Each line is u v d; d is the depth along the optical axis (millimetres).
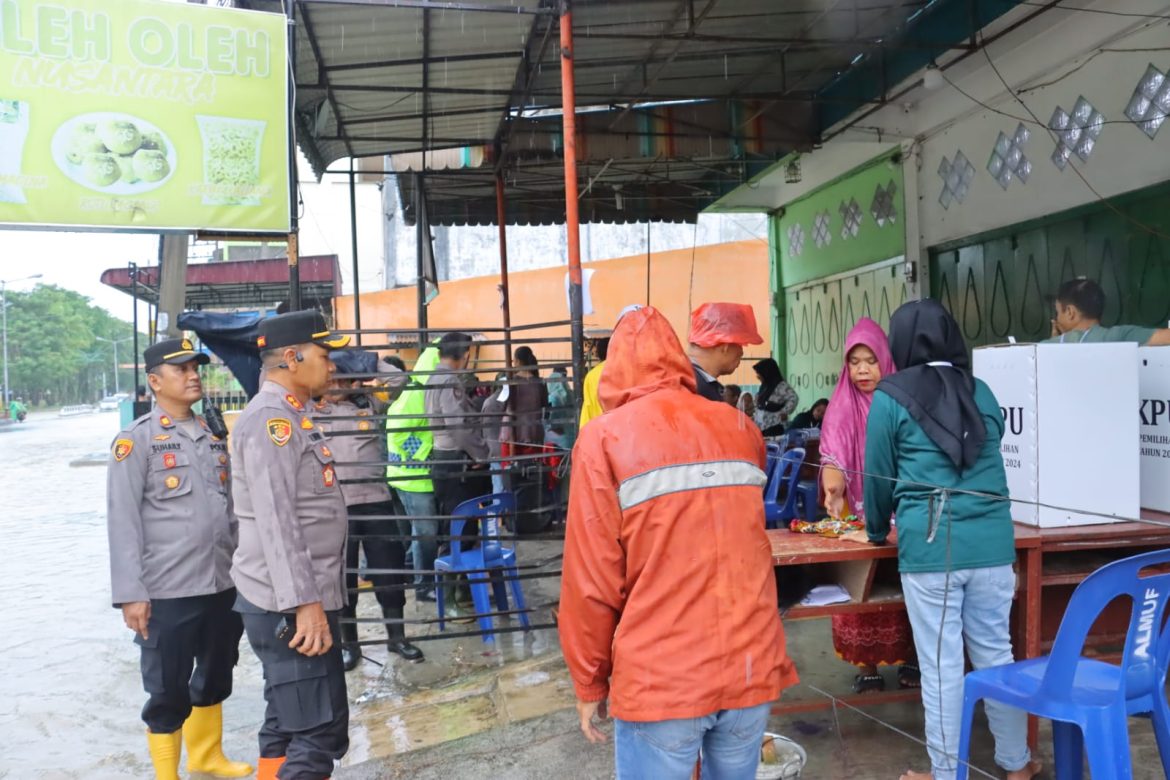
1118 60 5699
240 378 5836
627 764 1980
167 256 7148
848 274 9508
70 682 5031
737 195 11039
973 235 7344
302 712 2721
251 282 15195
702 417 2080
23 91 3977
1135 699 2217
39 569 8359
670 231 18719
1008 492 2875
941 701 2688
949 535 2660
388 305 15805
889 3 6047
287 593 2613
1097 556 3301
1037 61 6402
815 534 3193
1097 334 3812
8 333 75938
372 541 4957
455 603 6031
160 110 4148
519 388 6434
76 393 92500
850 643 3424
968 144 7340
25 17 3963
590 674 2043
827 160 9672
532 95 6898
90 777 3801
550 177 9047
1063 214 6297
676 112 7875
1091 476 3062
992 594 2711
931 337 2816
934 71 6723
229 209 4262
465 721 4043
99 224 4113
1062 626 2176
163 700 3369
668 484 1966
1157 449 3299
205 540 3400
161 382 3443
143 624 3213
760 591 2016
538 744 3480
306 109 6746
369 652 5152
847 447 3471
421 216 8359
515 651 5035
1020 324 6895
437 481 5617
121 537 3215
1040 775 2908
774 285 11422
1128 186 5680
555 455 4340
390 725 4078
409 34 5473
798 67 7340
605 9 5578
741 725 1980
